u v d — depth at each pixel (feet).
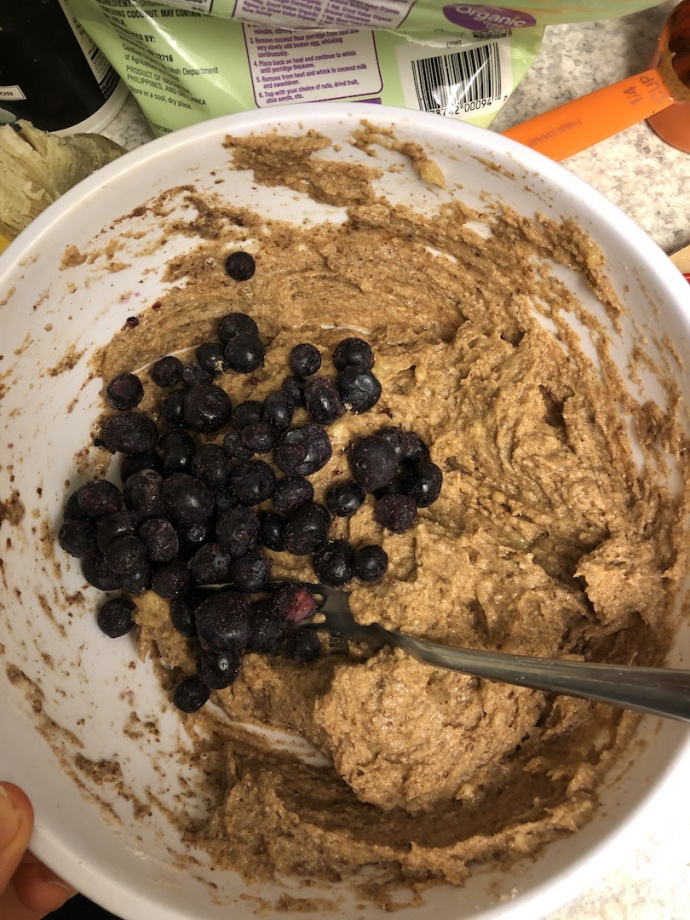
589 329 0.68
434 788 0.67
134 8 0.65
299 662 0.72
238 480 0.70
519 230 0.65
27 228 0.59
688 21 0.76
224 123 0.59
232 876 0.63
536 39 0.72
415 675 0.67
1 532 0.65
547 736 0.67
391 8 0.60
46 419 0.69
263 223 0.72
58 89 0.71
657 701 0.49
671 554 0.65
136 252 0.68
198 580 0.69
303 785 0.71
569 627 0.72
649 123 0.83
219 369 0.76
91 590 0.74
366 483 0.71
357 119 0.59
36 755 0.61
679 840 0.71
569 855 0.54
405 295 0.77
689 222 0.82
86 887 0.54
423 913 0.56
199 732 0.75
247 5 0.59
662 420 0.65
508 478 0.74
